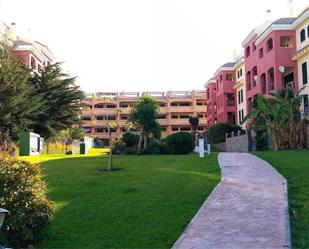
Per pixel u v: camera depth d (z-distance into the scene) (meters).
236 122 60.09
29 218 7.49
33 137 29.44
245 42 49.84
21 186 7.78
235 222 8.50
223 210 9.47
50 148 37.56
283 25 39.03
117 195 11.66
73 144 42.41
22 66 37.53
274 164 16.61
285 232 7.77
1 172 7.89
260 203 9.99
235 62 62.34
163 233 8.15
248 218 8.76
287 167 15.48
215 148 48.38
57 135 40.88
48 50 57.84
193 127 70.62
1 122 33.00
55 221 9.27
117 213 9.73
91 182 13.81
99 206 10.47
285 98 29.50
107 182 13.80
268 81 41.34
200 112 91.88
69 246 7.70
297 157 18.69
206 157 20.75
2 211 4.99
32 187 8.01
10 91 33.16
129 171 16.22
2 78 32.91
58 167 17.89
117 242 7.80
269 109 29.89
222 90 62.25
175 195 11.26
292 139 29.31
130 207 10.22
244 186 12.07
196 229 8.12
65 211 10.11
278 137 29.42
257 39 44.00
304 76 36.78
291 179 13.07
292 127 29.31
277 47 38.97
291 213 9.17
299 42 38.03
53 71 41.59
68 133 47.78
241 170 15.16
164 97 93.94
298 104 29.52
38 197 7.88
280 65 38.81
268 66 40.91
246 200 10.34
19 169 8.09
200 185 12.40
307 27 36.28
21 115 34.19
